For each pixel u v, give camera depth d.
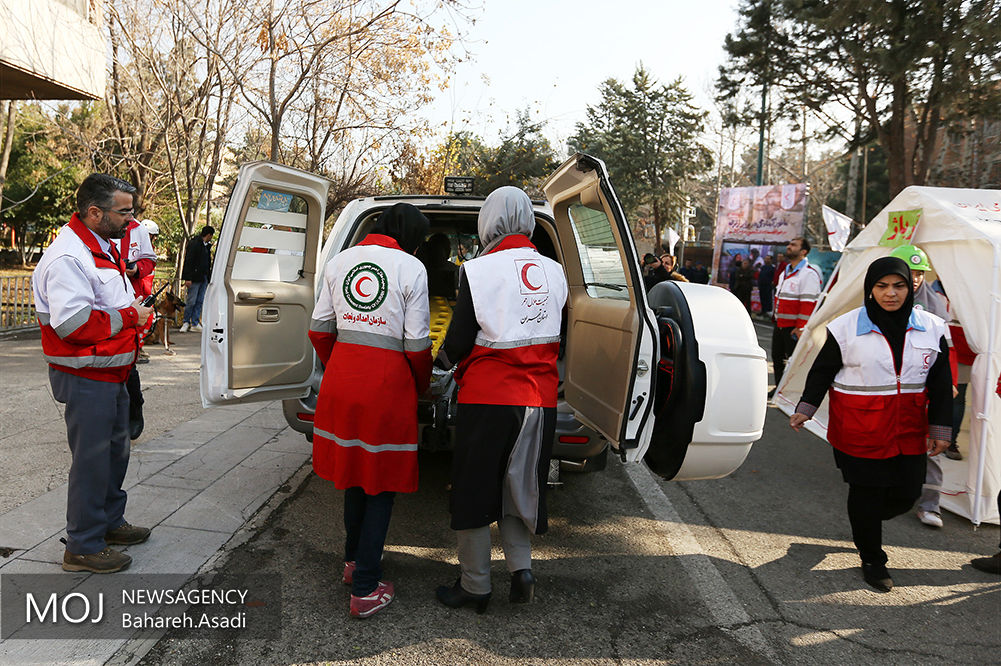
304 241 4.20
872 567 3.64
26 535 3.51
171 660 2.63
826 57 19.03
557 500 4.70
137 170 14.01
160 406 6.41
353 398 2.96
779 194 24.34
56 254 2.96
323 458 3.06
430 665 2.71
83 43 8.75
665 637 3.01
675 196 42.66
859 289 5.80
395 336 3.02
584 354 3.84
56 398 3.10
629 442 3.10
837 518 4.55
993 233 4.46
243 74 11.53
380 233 3.12
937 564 3.90
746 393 3.33
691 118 41.75
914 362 3.49
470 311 2.95
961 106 16.64
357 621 2.99
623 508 4.59
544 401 3.02
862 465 3.55
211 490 4.36
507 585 3.42
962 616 3.30
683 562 3.78
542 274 3.05
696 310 3.38
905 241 5.13
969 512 4.58
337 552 3.65
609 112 42.31
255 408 6.53
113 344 3.11
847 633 3.11
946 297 4.98
